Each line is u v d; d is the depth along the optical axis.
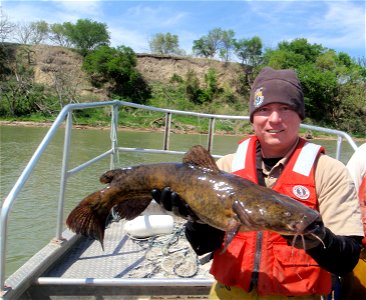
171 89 34.50
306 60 38.69
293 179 1.31
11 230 5.56
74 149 14.34
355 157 1.76
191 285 1.93
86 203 1.48
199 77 36.53
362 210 1.68
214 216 1.28
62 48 33.75
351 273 1.70
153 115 26.28
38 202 7.08
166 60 36.88
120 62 32.66
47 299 1.90
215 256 1.40
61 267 2.20
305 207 1.16
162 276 2.15
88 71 32.19
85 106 2.45
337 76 34.88
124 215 1.49
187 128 23.17
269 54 37.22
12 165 10.70
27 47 32.25
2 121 23.52
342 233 1.21
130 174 1.43
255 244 1.31
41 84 29.12
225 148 16.58
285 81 1.30
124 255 2.39
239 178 1.30
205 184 1.30
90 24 35.41
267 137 1.34
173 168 1.37
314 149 1.34
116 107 2.98
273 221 1.16
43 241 5.23
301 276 1.28
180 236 2.67
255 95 1.35
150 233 2.64
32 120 24.42
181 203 1.32
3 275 1.67
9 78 28.83
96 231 1.47
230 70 36.88
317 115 32.62
